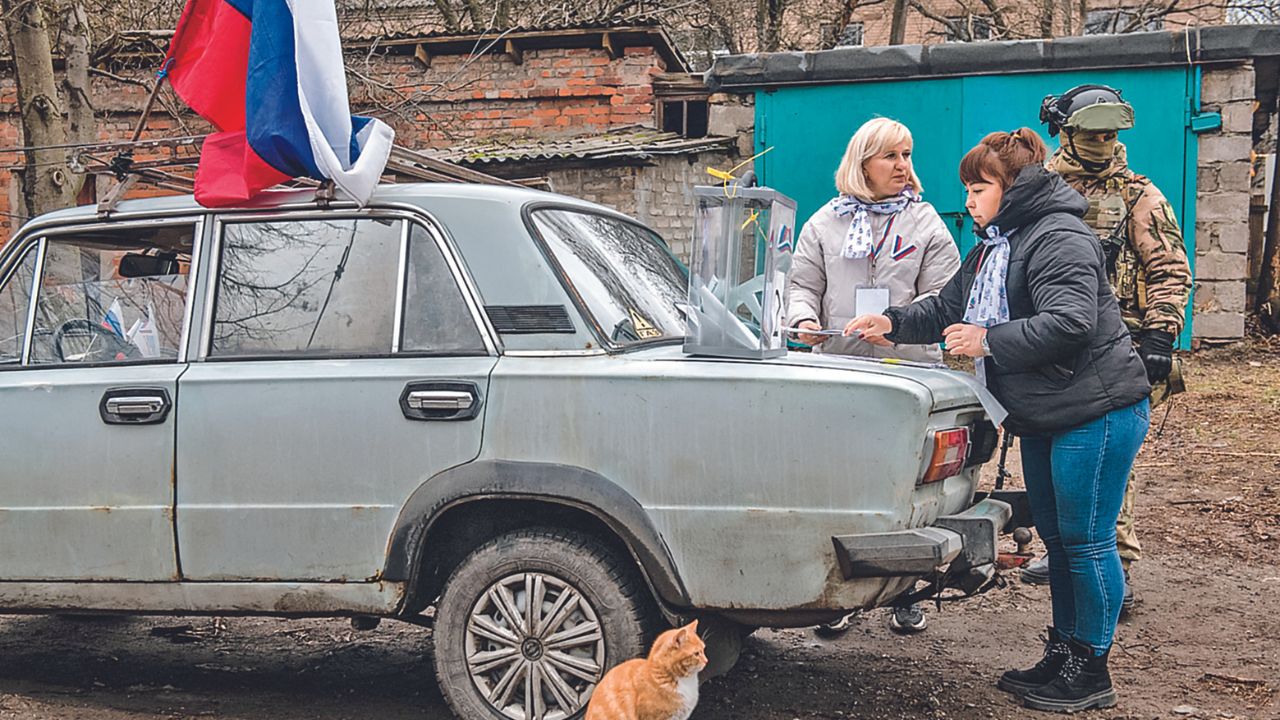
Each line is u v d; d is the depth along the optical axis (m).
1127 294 5.16
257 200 4.36
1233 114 11.89
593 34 15.28
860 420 3.60
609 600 3.79
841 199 5.02
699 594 3.71
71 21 9.45
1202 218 12.11
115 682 4.84
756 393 3.67
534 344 3.95
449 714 4.35
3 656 5.24
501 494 3.82
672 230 13.45
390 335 4.08
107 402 4.21
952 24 26.19
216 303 4.30
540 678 3.85
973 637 5.29
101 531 4.21
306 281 4.23
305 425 4.02
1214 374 11.64
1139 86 12.02
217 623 5.77
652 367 3.78
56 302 4.52
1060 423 4.12
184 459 4.13
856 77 12.61
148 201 4.54
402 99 14.07
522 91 15.73
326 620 5.79
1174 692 4.52
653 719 3.52
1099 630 4.26
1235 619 5.47
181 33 4.57
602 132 15.22
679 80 14.89
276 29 4.17
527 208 4.14
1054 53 12.04
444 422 3.90
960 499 4.13
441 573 4.17
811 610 3.64
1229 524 7.18
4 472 4.32
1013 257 4.17
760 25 23.62
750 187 3.97
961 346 4.09
